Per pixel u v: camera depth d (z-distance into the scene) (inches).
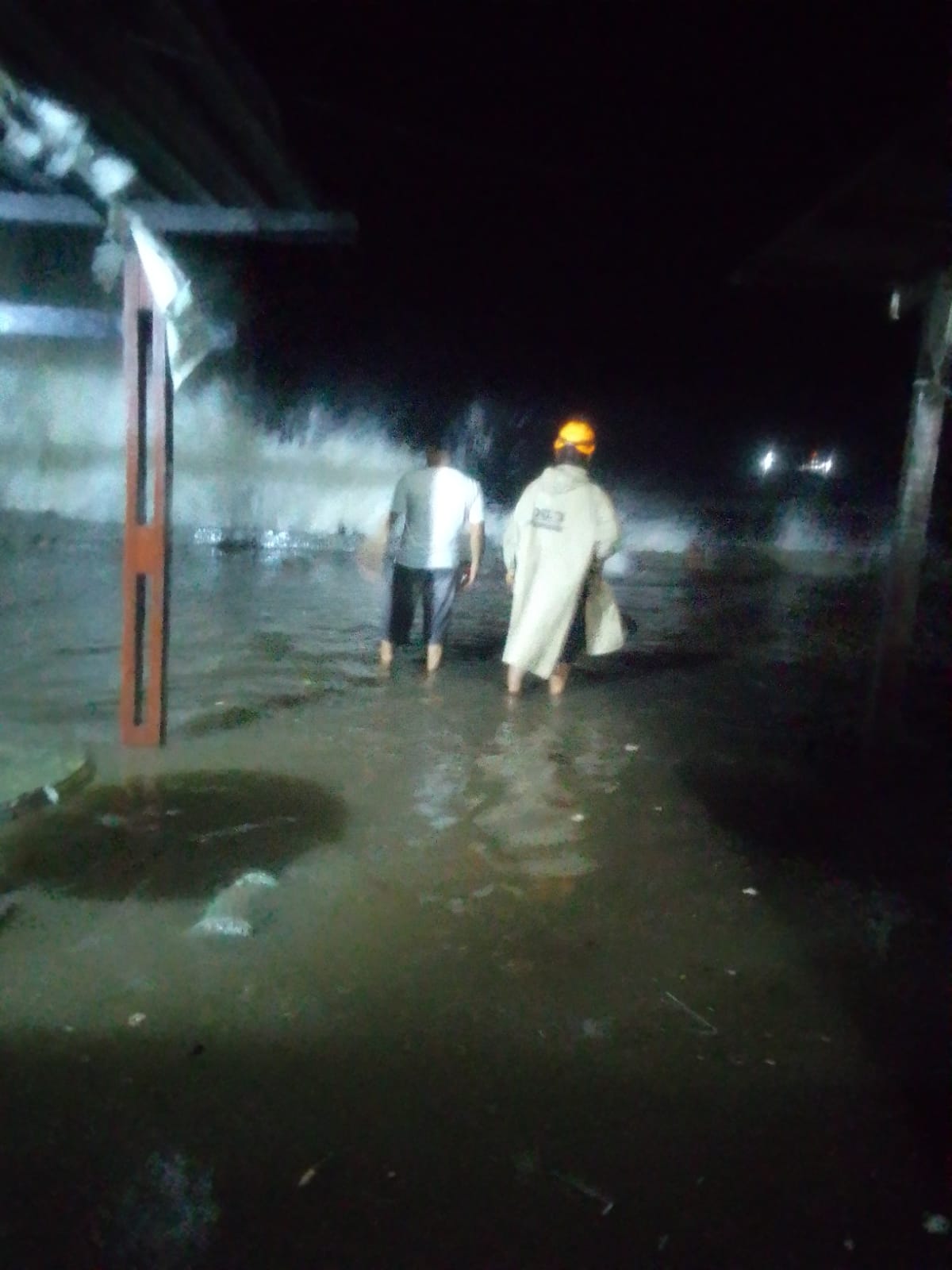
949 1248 96.8
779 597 453.1
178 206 201.0
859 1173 105.7
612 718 261.9
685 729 255.3
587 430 273.6
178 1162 102.5
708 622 393.7
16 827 177.3
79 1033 121.9
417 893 161.8
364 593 393.1
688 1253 94.8
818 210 190.4
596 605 281.4
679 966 144.3
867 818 202.5
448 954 144.1
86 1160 102.1
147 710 218.4
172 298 199.2
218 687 267.3
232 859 169.5
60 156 169.3
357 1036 124.1
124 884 159.0
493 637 347.6
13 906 150.9
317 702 259.6
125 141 171.9
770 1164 106.3
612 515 270.5
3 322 210.4
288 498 569.9
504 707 265.9
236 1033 123.5
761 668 323.3
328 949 143.5
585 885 167.9
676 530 616.7
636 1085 117.9
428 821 190.4
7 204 198.4
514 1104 113.5
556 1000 134.3
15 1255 91.1
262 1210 97.0
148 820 183.2
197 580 399.5
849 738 254.7
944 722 271.1
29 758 201.2
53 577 371.6
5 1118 107.1
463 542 521.7
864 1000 138.0
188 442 614.9
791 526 641.6
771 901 165.6
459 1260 92.8
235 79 152.9
